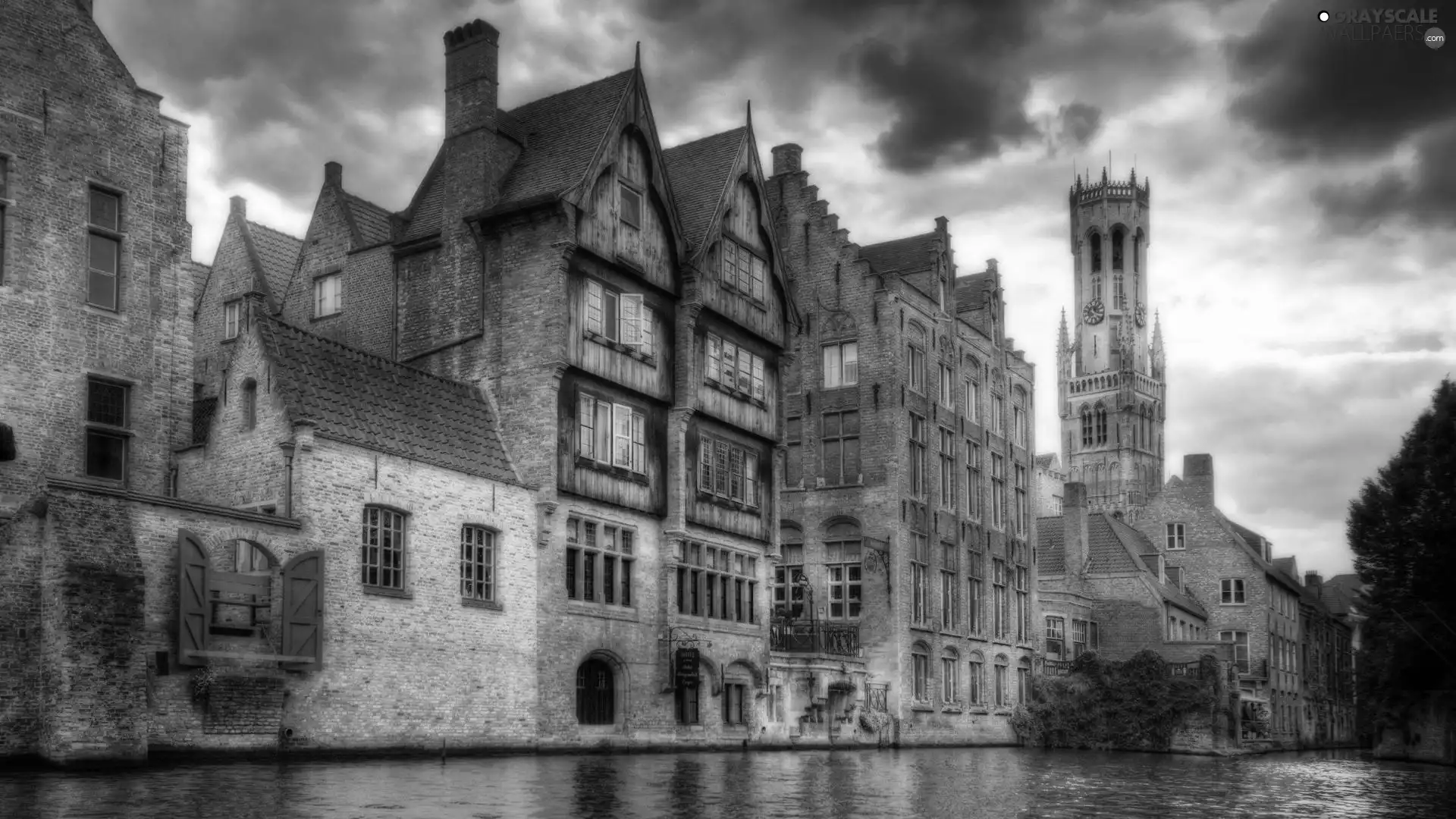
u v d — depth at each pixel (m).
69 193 29.50
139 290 30.83
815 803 21.34
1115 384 182.75
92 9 31.23
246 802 18.05
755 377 45.41
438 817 16.72
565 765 29.47
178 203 32.06
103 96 30.45
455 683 32.31
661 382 40.22
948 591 58.41
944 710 56.53
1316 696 92.75
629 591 38.81
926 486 57.12
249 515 27.75
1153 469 185.00
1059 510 103.94
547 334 35.97
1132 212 187.25
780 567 56.31
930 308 58.69
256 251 44.94
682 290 41.25
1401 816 21.70
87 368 29.53
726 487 43.50
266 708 27.67
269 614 28.08
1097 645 73.62
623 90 39.03
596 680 37.66
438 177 41.19
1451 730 50.97
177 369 31.66
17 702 23.58
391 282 39.78
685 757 36.16
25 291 28.39
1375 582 52.66
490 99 38.59
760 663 44.41
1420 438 52.59
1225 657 63.16
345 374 32.31
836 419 56.25
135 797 18.45
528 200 36.44
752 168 45.38
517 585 34.56
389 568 31.17
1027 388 68.75
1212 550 82.25
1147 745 60.03
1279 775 36.31
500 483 34.38
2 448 21.77
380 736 30.19
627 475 38.59
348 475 30.22
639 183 39.66
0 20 28.44
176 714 25.97
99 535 24.80
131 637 24.72
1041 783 29.11
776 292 46.88
